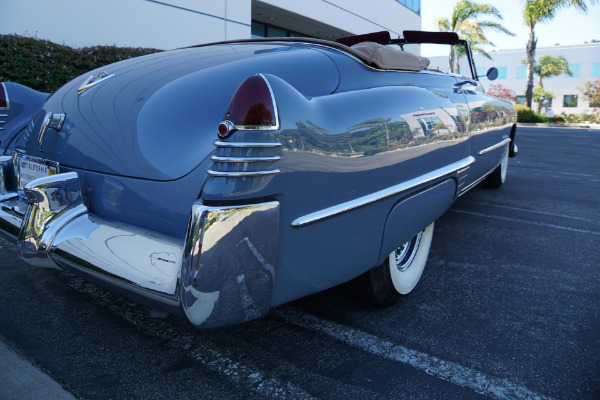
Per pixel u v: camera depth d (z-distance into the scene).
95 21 8.23
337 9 15.38
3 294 2.48
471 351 2.07
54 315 2.29
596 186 6.17
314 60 2.05
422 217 2.29
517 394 1.78
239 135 1.37
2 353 1.94
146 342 2.08
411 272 2.57
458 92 3.16
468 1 26.06
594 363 2.00
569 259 3.30
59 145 1.99
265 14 13.62
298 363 1.95
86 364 1.89
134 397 1.70
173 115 1.73
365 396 1.74
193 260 1.35
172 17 9.53
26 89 2.60
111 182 1.77
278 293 1.62
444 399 1.74
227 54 2.13
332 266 1.78
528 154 10.16
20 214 2.01
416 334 2.21
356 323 2.30
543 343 2.15
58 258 1.67
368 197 1.83
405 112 2.07
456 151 2.51
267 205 1.44
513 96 44.06
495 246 3.57
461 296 2.65
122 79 2.03
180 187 1.61
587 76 44.97
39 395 1.69
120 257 1.56
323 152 1.61
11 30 7.13
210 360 1.95
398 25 19.53
